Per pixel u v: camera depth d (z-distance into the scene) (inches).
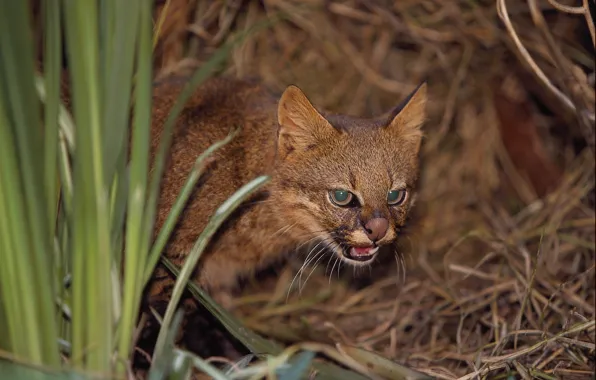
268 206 307.3
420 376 232.7
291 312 377.1
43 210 187.3
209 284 325.1
